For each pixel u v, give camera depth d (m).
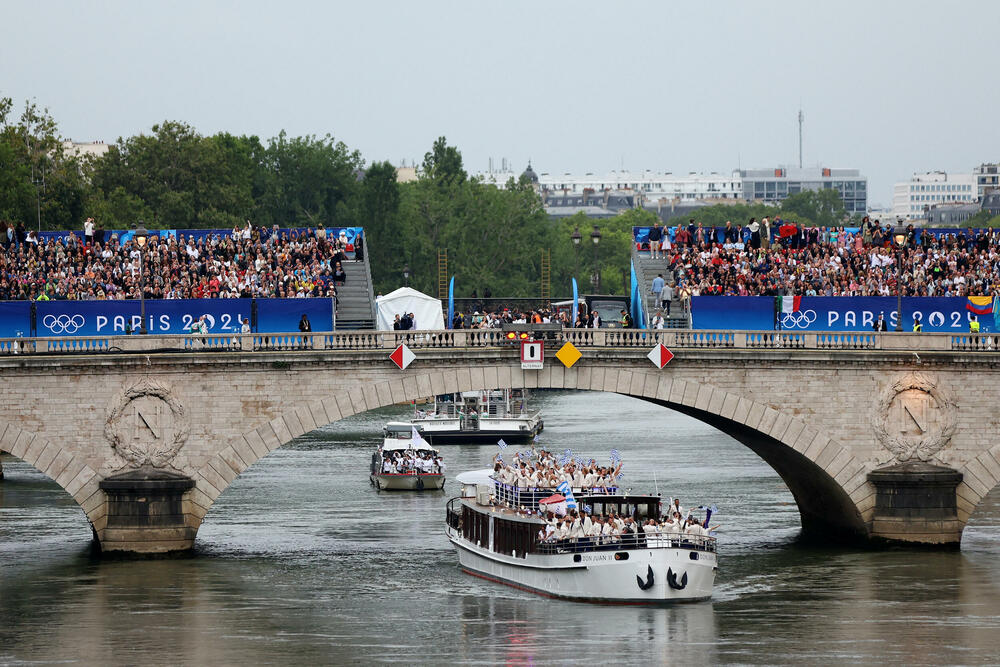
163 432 178.38
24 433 176.25
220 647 146.88
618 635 151.00
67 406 176.88
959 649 146.00
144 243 191.50
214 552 187.38
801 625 153.88
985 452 186.62
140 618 156.38
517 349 182.38
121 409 177.38
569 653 145.00
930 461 186.50
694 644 147.62
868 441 186.38
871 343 188.12
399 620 156.88
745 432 192.88
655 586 162.12
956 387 186.50
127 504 178.12
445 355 181.62
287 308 199.75
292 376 179.88
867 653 144.62
